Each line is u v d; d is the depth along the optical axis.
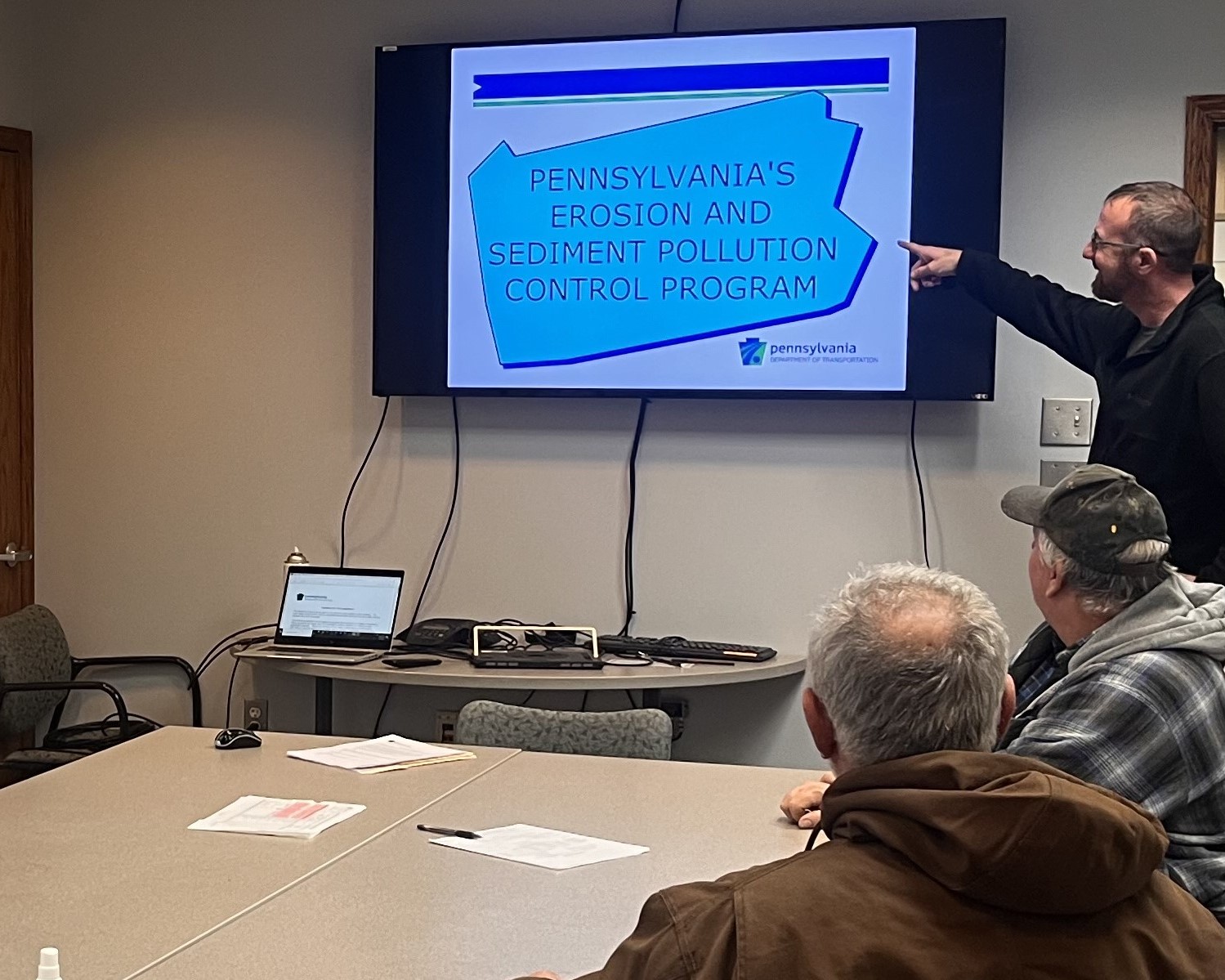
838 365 3.78
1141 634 1.96
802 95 3.77
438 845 2.11
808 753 3.91
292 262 4.23
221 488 4.33
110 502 4.42
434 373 4.04
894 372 3.74
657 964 1.20
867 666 1.30
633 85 3.88
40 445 4.47
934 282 3.60
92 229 4.39
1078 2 3.67
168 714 4.41
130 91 4.34
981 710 1.29
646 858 2.06
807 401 3.86
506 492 4.10
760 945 1.13
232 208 4.27
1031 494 2.37
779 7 3.86
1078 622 2.06
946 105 3.67
